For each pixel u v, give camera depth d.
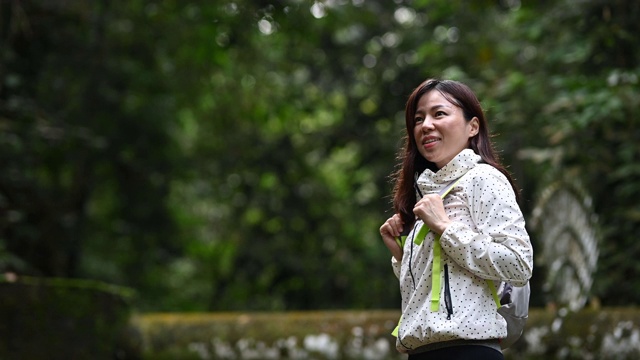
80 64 20.36
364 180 22.45
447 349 5.62
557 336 11.22
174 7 21.22
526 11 15.70
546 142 15.02
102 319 13.19
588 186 13.03
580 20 14.10
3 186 17.09
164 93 22.61
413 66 20.89
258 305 24.44
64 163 21.25
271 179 24.72
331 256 23.62
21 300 12.81
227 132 24.48
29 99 17.80
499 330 5.63
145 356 13.46
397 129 21.17
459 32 18.73
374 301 23.28
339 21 20.55
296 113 24.06
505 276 5.55
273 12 19.77
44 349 12.82
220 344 13.38
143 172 23.06
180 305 27.89
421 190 5.96
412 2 20.89
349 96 22.72
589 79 13.45
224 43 21.56
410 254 5.86
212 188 25.84
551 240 12.00
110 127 21.88
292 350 13.01
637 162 12.83
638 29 13.63
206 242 28.58
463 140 5.98
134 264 25.16
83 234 22.05
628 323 10.76
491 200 5.69
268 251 23.58
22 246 18.70
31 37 18.41
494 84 15.62
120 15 21.06
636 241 12.61
